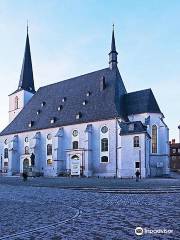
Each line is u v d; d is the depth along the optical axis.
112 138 62.88
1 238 9.00
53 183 38.78
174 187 29.97
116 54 73.38
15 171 80.00
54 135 73.12
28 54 94.88
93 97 71.31
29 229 10.32
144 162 57.62
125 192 25.95
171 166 111.56
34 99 87.94
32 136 78.25
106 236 9.27
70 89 79.56
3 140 85.75
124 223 11.46
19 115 87.38
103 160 63.62
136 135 59.06
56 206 16.66
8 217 12.84
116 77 71.06
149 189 27.80
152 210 15.09
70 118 71.50
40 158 75.25
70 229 10.34
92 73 76.88
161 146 64.25
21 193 25.56
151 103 66.12
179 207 16.30
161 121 64.88
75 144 68.81
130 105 68.31
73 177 63.09
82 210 15.19
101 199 20.81
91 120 66.31
